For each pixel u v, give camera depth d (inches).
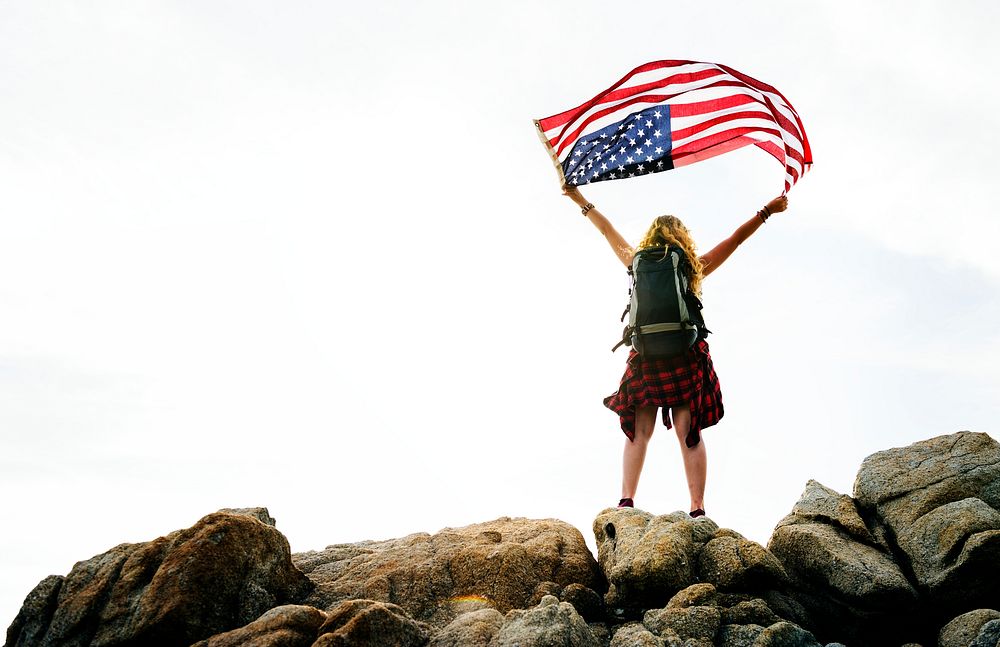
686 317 248.2
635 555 216.4
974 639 183.3
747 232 275.6
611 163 294.7
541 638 179.9
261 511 253.6
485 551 231.3
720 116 294.0
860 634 213.2
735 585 211.3
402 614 198.4
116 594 202.2
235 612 203.8
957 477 230.2
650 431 262.1
